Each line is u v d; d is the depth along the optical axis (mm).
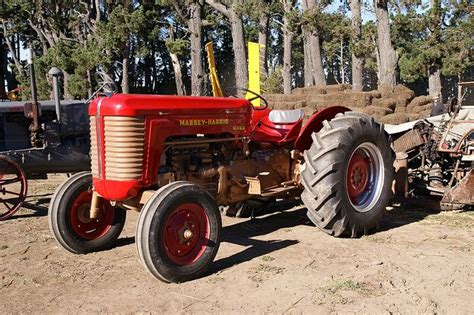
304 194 5207
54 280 4355
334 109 5664
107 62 24844
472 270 4320
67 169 7934
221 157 5023
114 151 4238
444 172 6738
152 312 3629
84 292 4047
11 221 6871
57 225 4965
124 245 5422
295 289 3973
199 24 24703
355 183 5398
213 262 4680
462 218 6113
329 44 35875
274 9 22406
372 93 16281
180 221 4215
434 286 3982
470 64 24406
